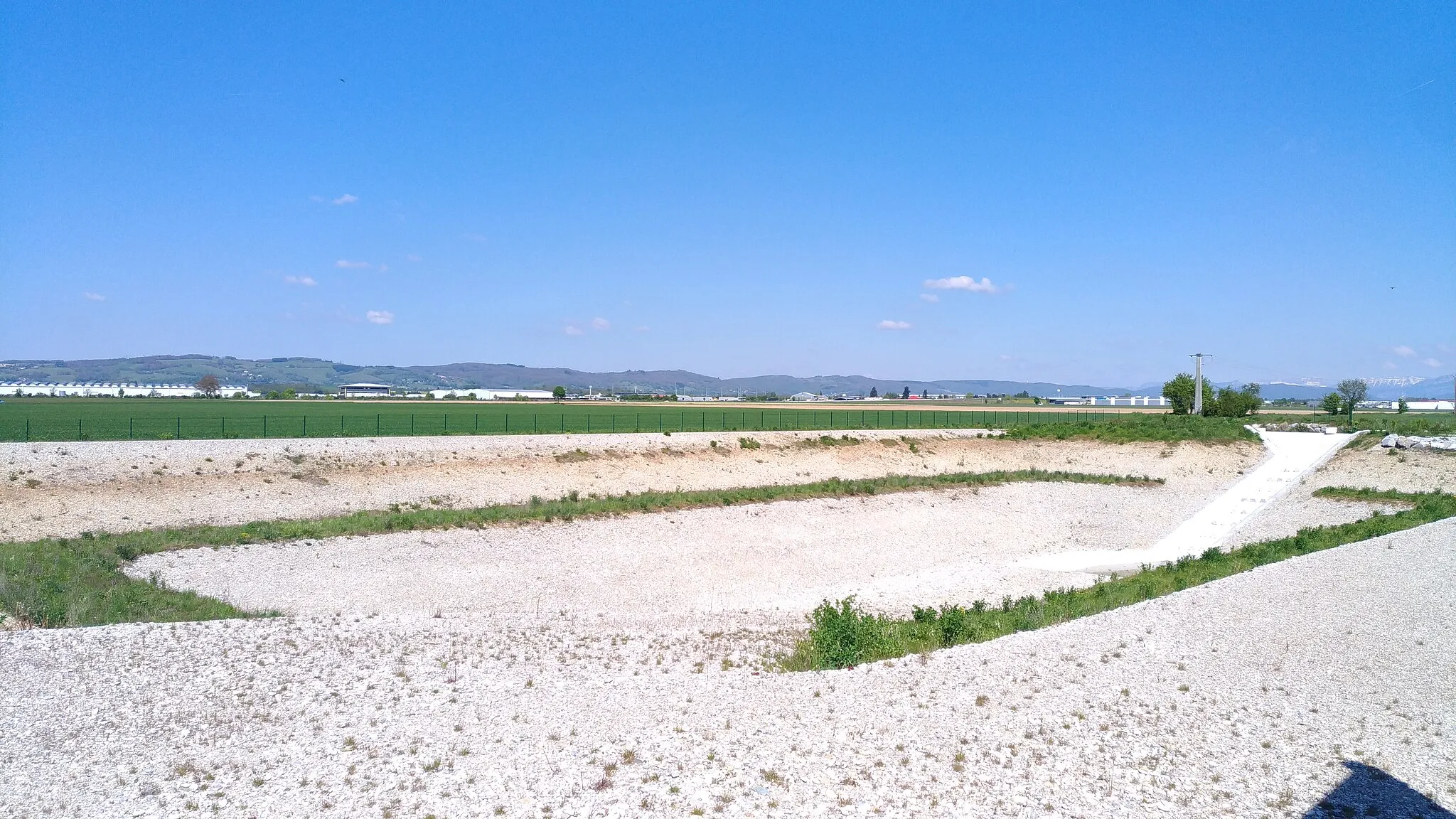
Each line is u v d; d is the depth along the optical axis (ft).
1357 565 95.86
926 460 235.40
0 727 56.95
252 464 163.63
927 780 49.08
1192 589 89.56
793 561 141.49
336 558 122.11
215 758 52.90
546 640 83.87
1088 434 256.32
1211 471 219.61
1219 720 56.29
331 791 48.52
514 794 47.96
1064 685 63.05
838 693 63.21
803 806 46.34
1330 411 374.02
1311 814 44.88
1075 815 45.14
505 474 180.86
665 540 144.77
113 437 210.38
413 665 72.28
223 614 93.76
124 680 66.18
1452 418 325.21
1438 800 46.03
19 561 104.01
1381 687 60.85
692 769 50.70
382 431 248.32
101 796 47.91
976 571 138.51
